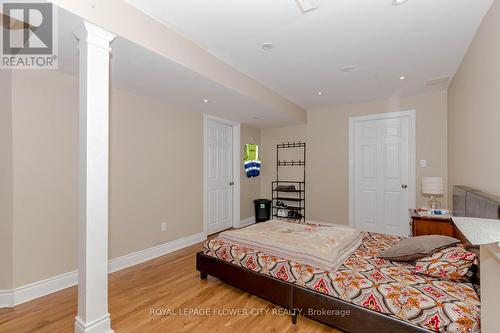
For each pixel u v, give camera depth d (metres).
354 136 4.57
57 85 2.43
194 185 4.01
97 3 1.65
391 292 1.54
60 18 1.58
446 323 1.31
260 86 3.49
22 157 2.20
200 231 4.12
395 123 4.21
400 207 4.15
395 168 4.20
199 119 4.11
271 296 2.03
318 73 3.15
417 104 4.00
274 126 5.34
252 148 5.18
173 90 2.98
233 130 4.99
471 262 1.62
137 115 3.15
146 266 3.02
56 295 2.31
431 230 2.74
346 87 3.67
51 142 2.38
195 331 1.81
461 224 0.94
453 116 3.26
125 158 3.02
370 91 3.84
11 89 2.14
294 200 5.05
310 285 1.83
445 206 3.75
